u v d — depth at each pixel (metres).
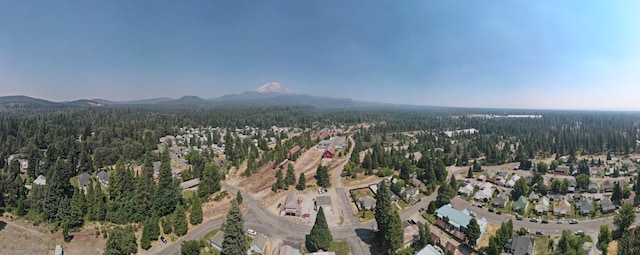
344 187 127.06
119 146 173.75
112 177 108.25
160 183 107.62
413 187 122.88
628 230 75.62
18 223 90.12
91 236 85.44
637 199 104.25
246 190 125.50
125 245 77.38
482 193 116.62
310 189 124.69
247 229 90.00
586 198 108.56
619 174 147.75
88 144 175.62
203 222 95.50
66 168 113.56
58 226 88.00
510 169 165.12
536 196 113.62
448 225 89.62
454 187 121.88
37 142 185.12
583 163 151.00
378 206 78.94
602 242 75.75
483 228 88.19
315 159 175.00
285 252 74.69
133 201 97.06
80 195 93.75
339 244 82.06
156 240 83.38
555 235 85.25
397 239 72.06
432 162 141.62
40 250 78.69
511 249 75.56
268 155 172.50
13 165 138.75
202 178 127.12
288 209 101.00
